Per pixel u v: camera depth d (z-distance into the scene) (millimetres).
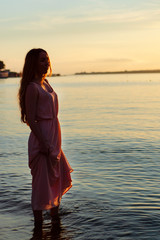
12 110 20828
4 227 3795
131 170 6227
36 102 3760
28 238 3512
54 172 3902
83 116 16531
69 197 4754
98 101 27656
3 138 10266
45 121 3830
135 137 10078
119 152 7910
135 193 4906
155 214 4082
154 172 6051
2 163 6922
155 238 3426
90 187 5230
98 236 3510
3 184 5422
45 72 3916
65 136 10508
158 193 4891
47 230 3697
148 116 16000
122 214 4102
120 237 3473
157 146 8570
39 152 3811
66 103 25938
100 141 9484
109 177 5789
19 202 4594
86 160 7137
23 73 3877
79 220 3945
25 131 11742
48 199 3822
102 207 4348
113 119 15000
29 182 5531
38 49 3914
